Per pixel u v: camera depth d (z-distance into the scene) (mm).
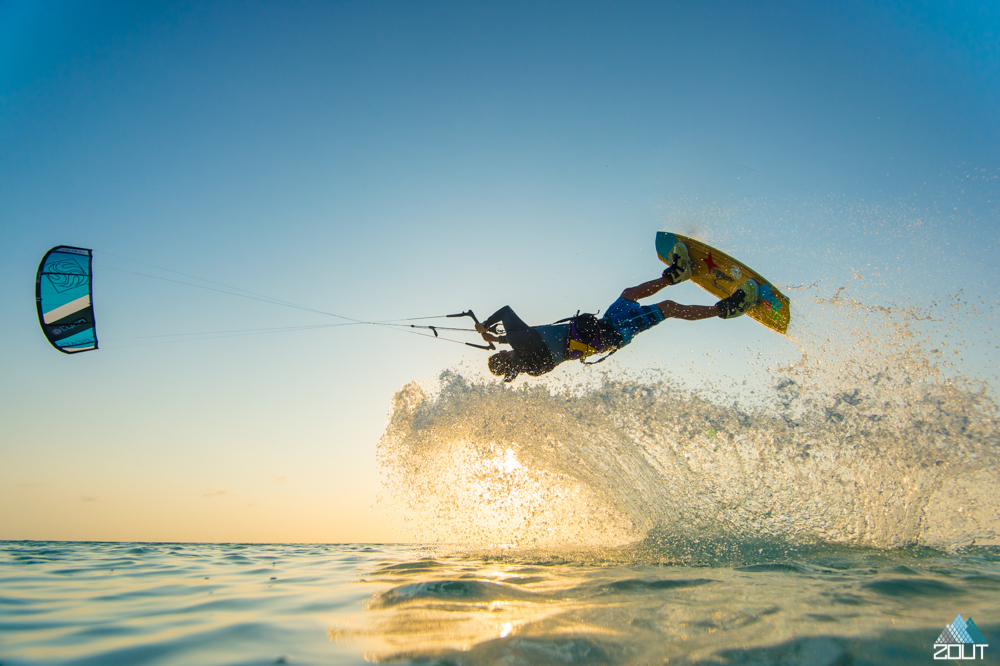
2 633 2781
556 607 3227
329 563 5906
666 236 7578
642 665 2221
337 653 2404
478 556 5934
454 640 2586
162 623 2982
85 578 4766
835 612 2984
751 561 5012
